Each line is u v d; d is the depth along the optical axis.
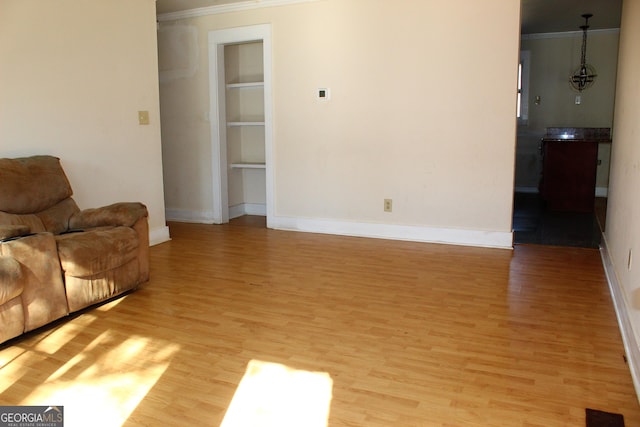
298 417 1.98
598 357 2.48
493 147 4.55
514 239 5.01
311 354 2.53
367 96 4.94
